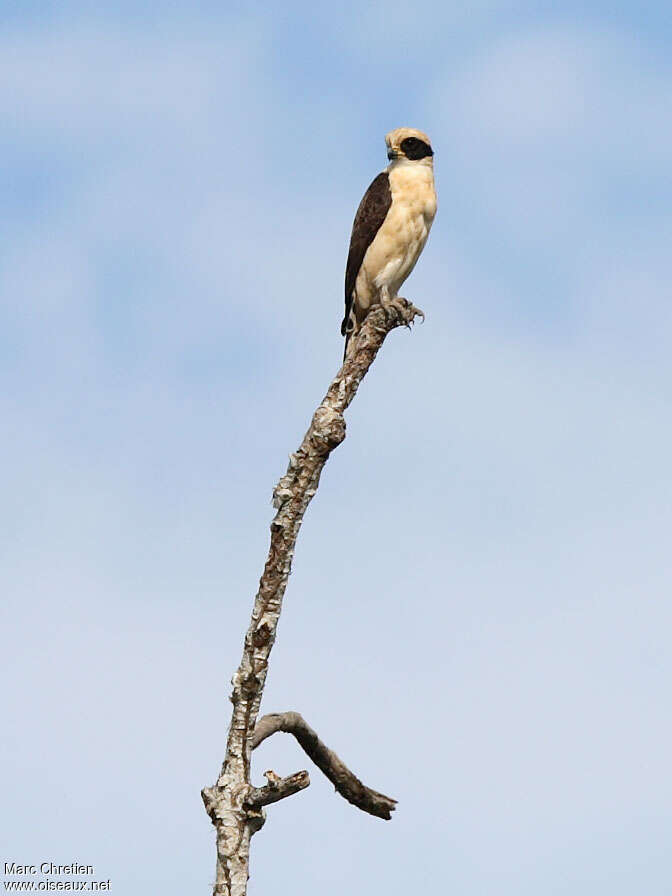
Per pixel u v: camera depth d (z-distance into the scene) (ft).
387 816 43.52
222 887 37.19
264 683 38.91
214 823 37.81
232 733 38.68
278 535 39.45
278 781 37.65
